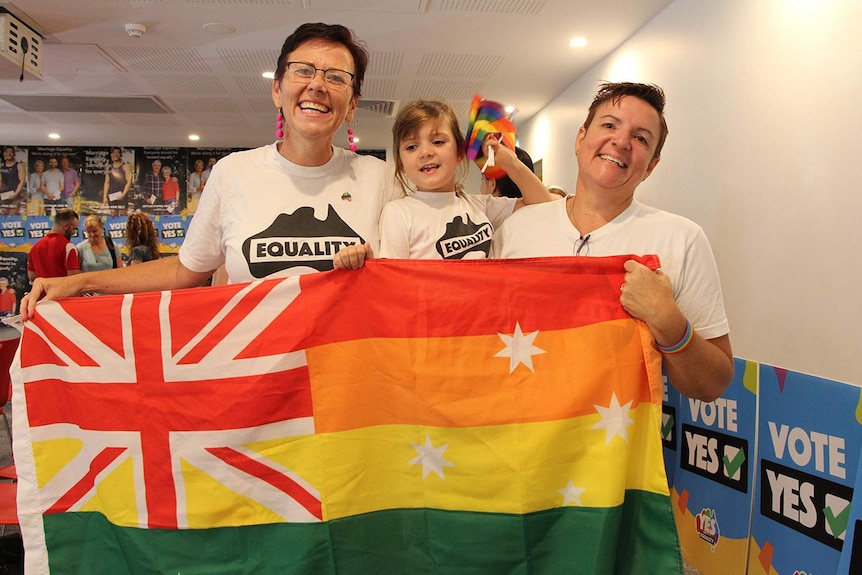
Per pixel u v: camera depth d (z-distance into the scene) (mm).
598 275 1310
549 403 1292
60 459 1378
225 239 1486
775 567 1380
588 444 1280
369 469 1312
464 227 1692
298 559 1286
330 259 1458
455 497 1293
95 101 5797
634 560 1260
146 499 1346
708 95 3211
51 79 5082
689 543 1691
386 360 1327
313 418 1323
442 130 1728
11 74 4121
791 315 2592
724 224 3082
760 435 1443
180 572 1325
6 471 2143
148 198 8461
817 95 2412
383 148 8430
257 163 1505
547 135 6086
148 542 1338
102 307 1368
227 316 1343
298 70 1401
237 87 5352
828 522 1256
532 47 4348
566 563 1255
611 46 4344
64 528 1376
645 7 3654
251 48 4355
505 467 1279
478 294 1326
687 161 3441
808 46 2457
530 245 1540
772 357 2723
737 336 2988
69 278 1471
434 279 1333
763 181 2770
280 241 1440
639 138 1350
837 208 2320
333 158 1525
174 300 1353
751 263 2869
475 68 4852
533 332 1316
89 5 3627
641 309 1237
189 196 8516
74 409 1374
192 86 5324
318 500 1299
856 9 2205
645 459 1266
